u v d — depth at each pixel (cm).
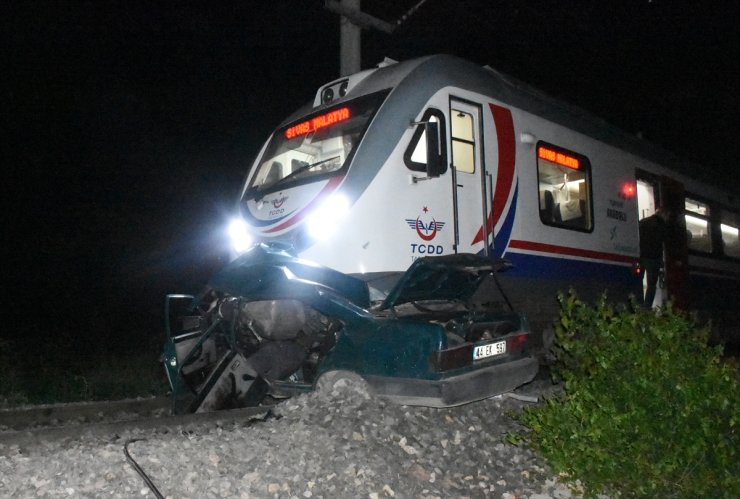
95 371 996
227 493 459
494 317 672
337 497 470
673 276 1299
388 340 600
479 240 886
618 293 1165
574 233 1056
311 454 521
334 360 624
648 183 1309
